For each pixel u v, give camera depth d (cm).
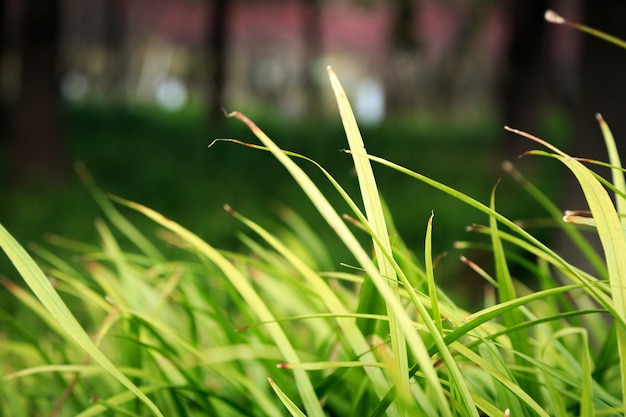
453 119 2938
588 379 114
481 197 997
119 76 2944
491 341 121
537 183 1084
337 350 170
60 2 1119
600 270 171
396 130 1978
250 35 3312
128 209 930
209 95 1962
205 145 1465
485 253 675
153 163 1230
